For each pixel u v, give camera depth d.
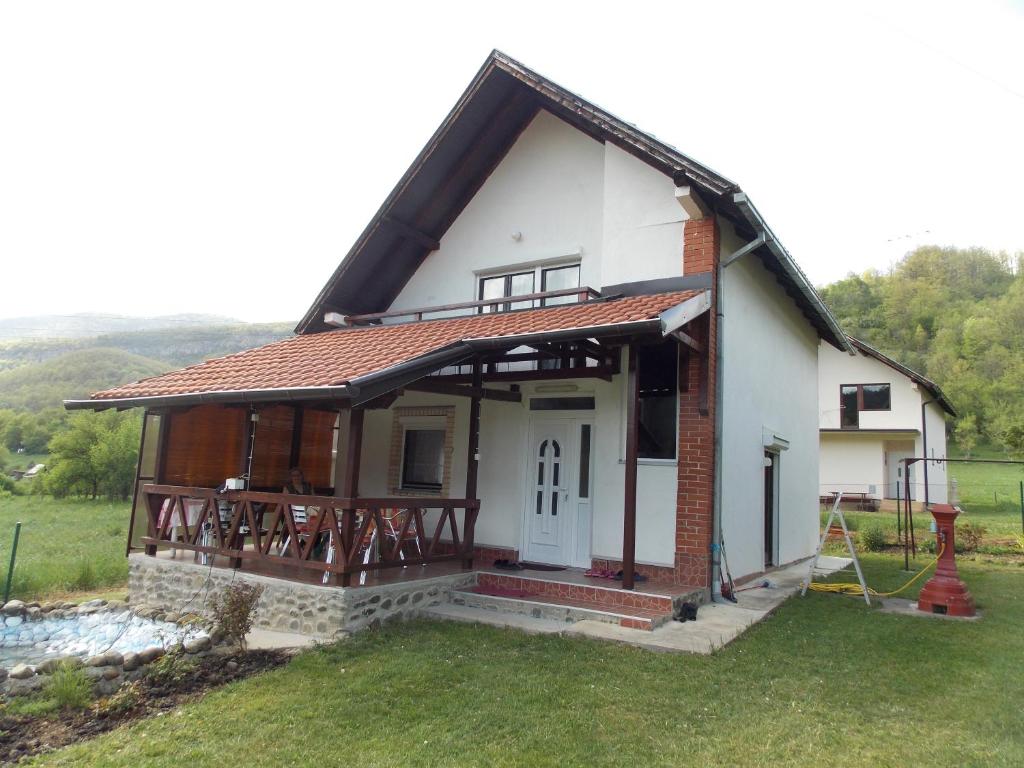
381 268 12.77
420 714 5.07
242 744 4.59
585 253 10.90
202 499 9.88
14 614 8.58
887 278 71.62
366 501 7.73
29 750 4.61
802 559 14.52
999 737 4.72
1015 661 6.59
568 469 10.20
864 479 27.50
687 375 9.20
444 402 11.66
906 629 7.87
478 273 12.18
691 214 9.37
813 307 13.27
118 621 8.41
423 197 12.04
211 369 10.31
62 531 19.61
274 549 10.41
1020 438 31.03
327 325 12.98
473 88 10.87
